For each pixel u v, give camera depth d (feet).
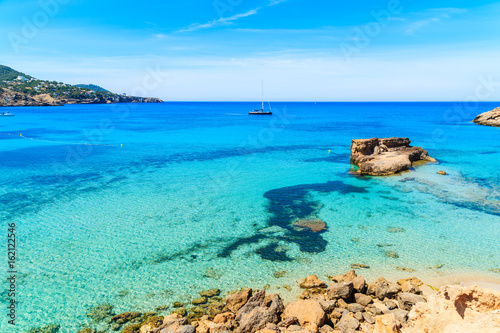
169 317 42.29
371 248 63.05
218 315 42.63
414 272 54.34
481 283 50.44
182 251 62.54
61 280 52.80
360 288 47.91
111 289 50.52
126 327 41.81
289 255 60.85
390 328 33.53
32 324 42.70
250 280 52.80
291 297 48.08
